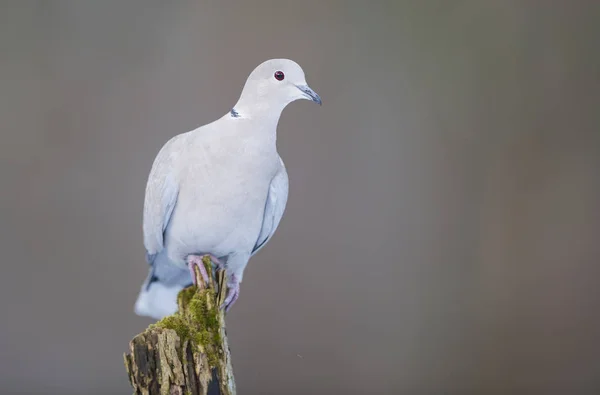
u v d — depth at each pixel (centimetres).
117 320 1026
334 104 1083
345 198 1080
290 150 1069
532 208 1102
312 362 1052
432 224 1096
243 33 1069
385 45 1095
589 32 1106
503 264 1099
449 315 1092
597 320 1090
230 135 599
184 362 523
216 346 541
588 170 1102
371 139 1090
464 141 1105
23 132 1019
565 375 1089
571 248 1097
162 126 1045
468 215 1102
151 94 1048
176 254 651
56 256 1023
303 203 1069
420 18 1103
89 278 1027
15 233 1016
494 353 1091
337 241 1076
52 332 1023
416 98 1099
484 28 1106
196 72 1056
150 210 639
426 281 1091
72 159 1027
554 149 1105
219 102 1052
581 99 1109
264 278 1051
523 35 1109
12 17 1026
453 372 1085
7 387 1009
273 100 614
